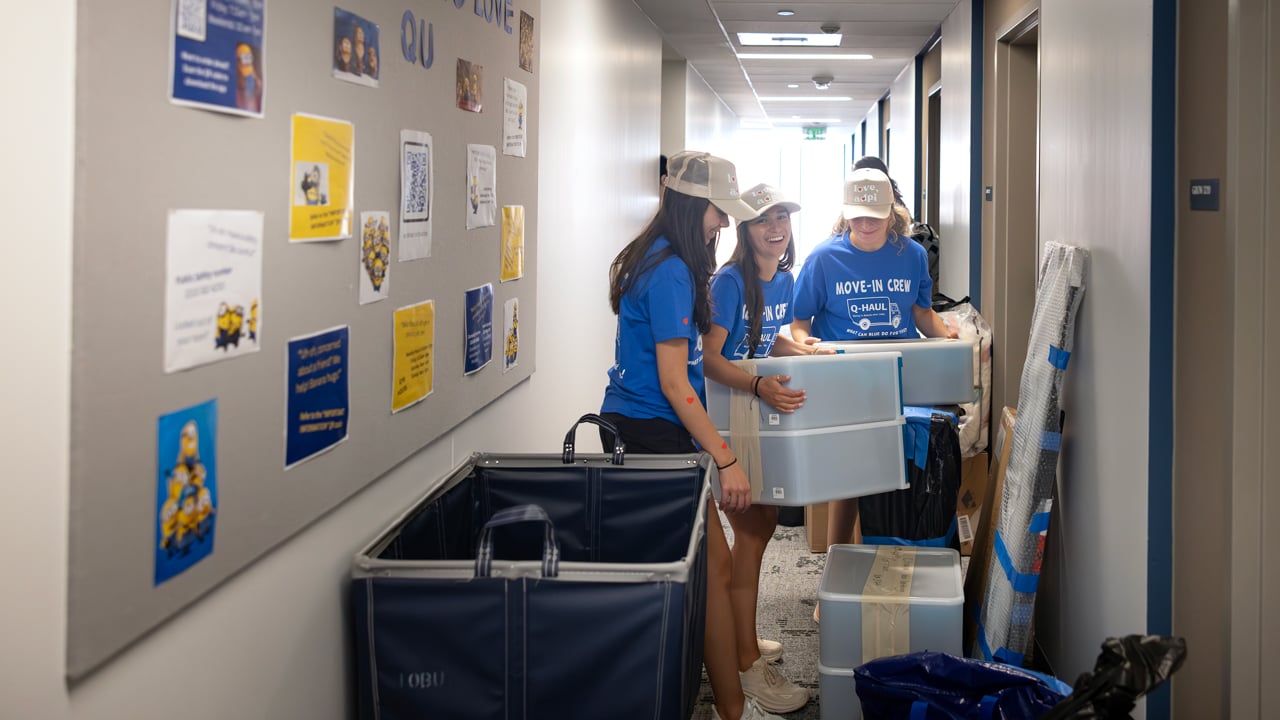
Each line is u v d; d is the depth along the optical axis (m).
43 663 1.08
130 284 1.13
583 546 2.42
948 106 6.66
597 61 5.09
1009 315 5.14
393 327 1.97
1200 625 2.19
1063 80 3.06
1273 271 2.03
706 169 2.57
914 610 2.74
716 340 2.88
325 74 1.63
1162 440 2.22
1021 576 2.66
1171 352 2.22
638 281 2.60
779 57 9.02
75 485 1.06
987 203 5.54
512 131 3.00
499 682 1.71
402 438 2.04
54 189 1.04
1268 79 1.98
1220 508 2.15
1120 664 1.29
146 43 1.15
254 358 1.42
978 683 2.23
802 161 25.62
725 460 2.54
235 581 1.43
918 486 3.35
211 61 1.28
